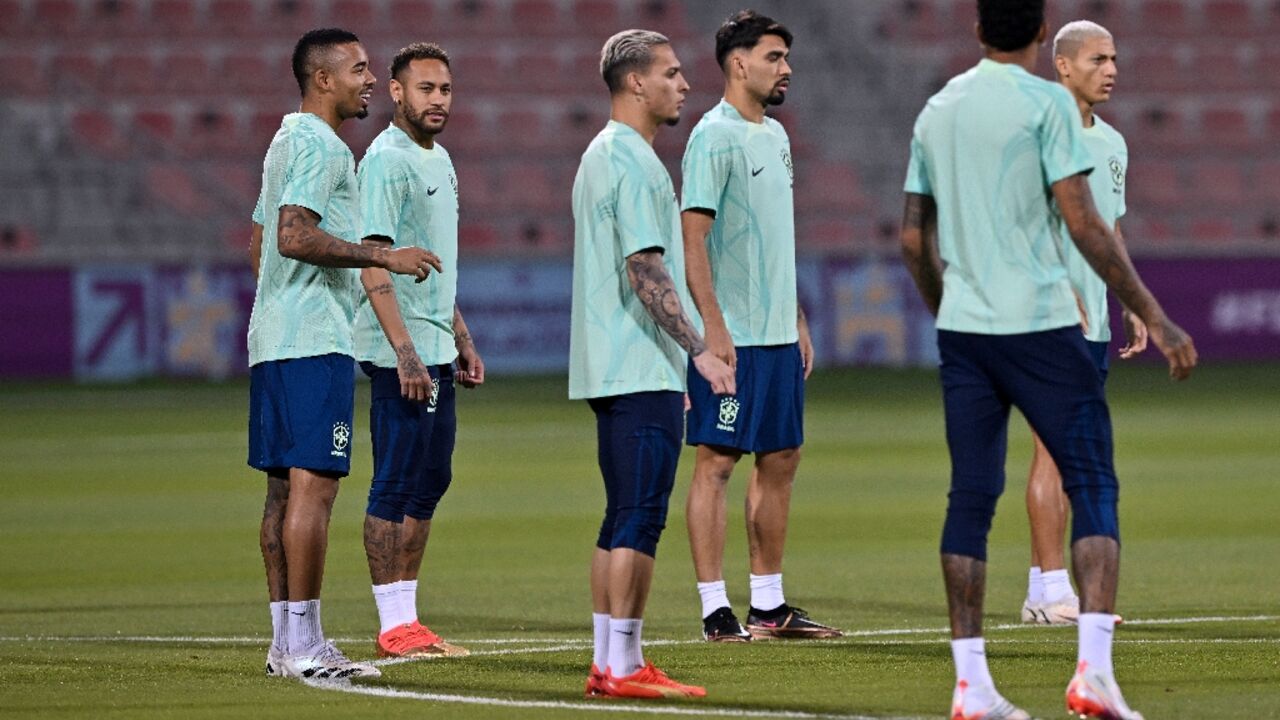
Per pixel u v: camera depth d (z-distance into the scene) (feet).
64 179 317.63
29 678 69.46
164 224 316.40
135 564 111.55
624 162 63.21
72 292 286.46
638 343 63.31
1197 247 304.09
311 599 70.33
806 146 343.87
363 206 78.18
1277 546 114.32
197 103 339.16
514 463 173.68
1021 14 57.57
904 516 132.57
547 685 66.95
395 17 356.18
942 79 354.74
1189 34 367.04
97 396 260.62
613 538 63.52
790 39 83.35
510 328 296.30
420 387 73.82
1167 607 88.63
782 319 82.58
